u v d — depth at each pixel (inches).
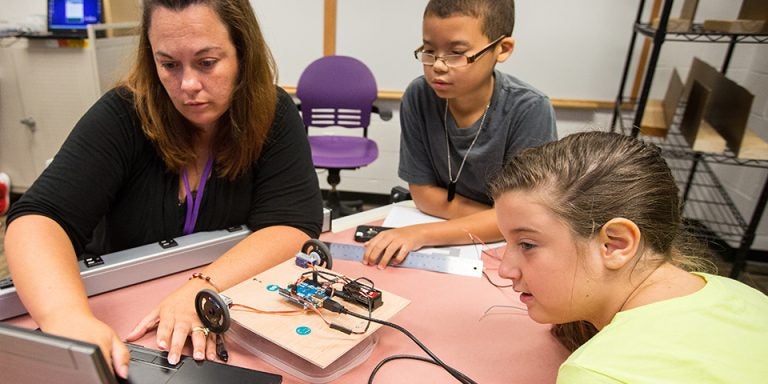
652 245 23.2
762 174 95.0
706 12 97.3
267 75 37.0
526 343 29.5
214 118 34.0
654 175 23.3
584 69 106.0
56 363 17.5
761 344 20.7
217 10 31.1
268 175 40.3
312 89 103.7
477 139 50.5
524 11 103.6
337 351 24.5
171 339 26.7
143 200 37.8
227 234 38.6
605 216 22.0
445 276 37.3
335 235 44.9
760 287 93.7
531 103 48.3
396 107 116.0
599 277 22.6
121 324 29.6
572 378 19.9
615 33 102.4
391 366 26.9
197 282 31.5
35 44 100.0
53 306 26.2
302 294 28.3
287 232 37.8
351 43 111.7
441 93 45.9
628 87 105.4
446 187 54.9
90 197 33.9
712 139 71.4
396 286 35.6
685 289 23.0
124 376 23.4
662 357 19.6
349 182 124.9
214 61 31.7
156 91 34.9
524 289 24.3
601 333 21.6
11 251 29.5
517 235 23.4
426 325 31.0
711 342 20.3
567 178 22.6
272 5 110.7
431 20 42.9
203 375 24.3
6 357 18.4
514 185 23.5
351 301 28.5
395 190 61.6
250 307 28.0
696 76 89.9
